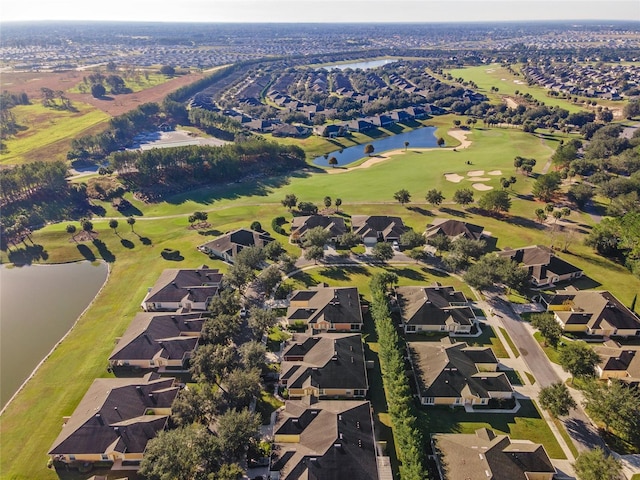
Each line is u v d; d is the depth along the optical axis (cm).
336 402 7381
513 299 10506
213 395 7319
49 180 16600
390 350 8144
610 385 7369
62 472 6562
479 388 7606
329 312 9581
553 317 9262
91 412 7025
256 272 11819
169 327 9275
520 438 6938
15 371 8719
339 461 6219
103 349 9131
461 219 14762
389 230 13475
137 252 13275
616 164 18388
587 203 15712
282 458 6394
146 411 7319
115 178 18412
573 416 7338
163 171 18762
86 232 14300
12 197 16100
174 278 10931
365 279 11444
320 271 11869
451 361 7962
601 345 8919
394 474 6400
